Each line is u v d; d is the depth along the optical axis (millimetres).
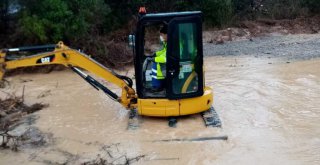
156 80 11297
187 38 10859
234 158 9547
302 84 14328
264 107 12367
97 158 9828
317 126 10945
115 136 10906
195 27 10820
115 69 18203
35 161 9906
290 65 16969
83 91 14930
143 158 9695
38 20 18875
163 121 11469
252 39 22703
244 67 17094
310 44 20734
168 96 11031
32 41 19312
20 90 15438
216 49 21000
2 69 10766
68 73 17531
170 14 10742
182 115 11320
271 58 18438
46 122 12172
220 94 13672
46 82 16344
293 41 21703
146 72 11516
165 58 11031
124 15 25031
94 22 21203
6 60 11008
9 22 21250
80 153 10156
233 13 26266
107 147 10344
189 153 9836
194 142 10312
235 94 13609
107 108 13047
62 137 11078
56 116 12609
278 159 9430
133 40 11016
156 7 25438
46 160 9914
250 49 20484
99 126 11641
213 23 25266
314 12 26828
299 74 15562
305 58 18016
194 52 10984
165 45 11133
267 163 9289
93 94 14531
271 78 15234
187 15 10727
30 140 11031
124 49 19703
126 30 23625
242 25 24812
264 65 17250
